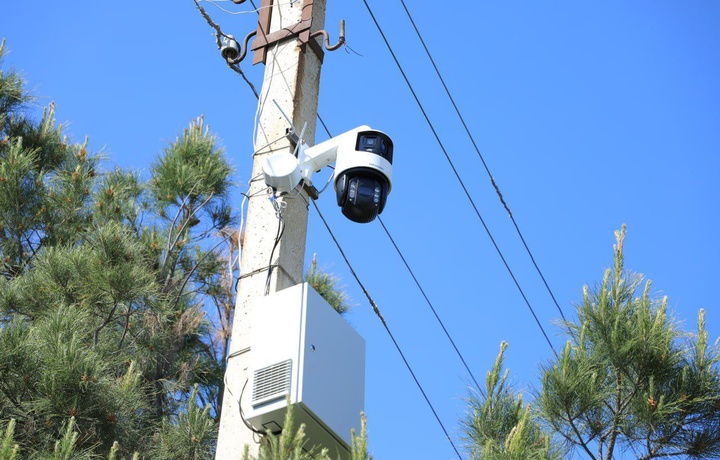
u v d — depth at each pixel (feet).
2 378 21.67
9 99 34.19
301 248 17.95
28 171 32.01
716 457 17.99
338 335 16.40
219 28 20.72
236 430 15.78
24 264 31.04
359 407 16.11
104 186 34.24
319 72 20.51
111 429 22.81
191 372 31.17
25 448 21.12
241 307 17.17
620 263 19.98
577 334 19.75
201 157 34.94
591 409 18.70
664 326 19.02
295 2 20.93
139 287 27.61
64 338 23.06
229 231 34.94
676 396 18.40
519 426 16.20
